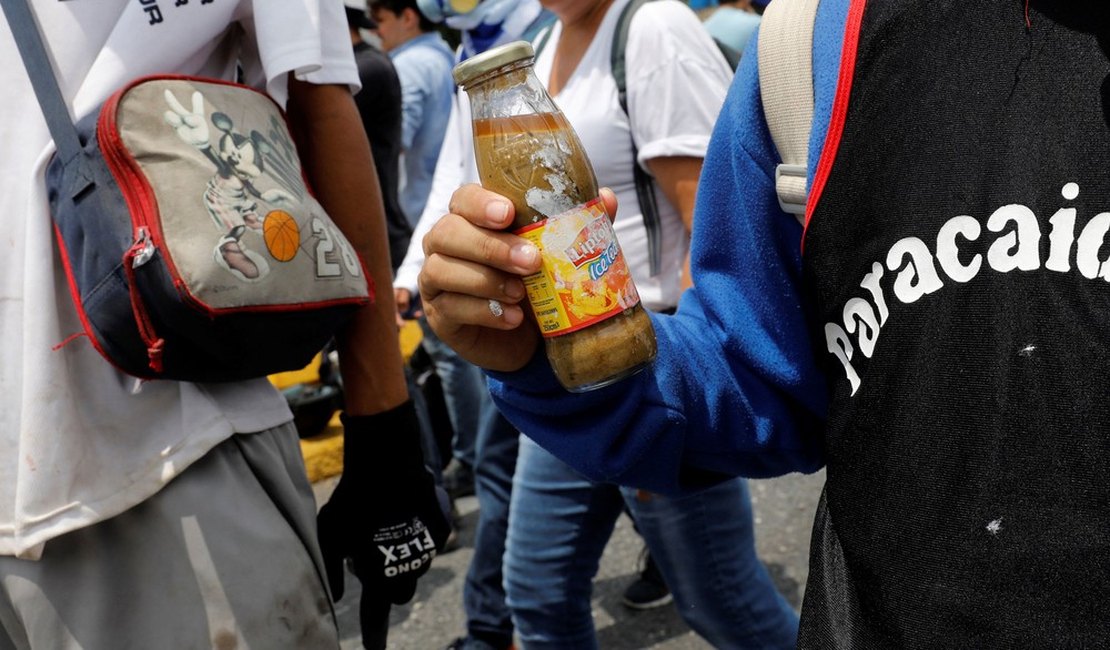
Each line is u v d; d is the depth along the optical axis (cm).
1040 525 75
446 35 820
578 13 218
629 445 113
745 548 224
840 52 97
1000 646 75
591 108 214
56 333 132
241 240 127
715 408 116
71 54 132
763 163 110
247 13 146
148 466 135
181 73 141
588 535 231
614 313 104
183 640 136
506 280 104
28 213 132
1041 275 77
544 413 116
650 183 216
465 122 275
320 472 448
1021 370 77
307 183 152
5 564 137
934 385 82
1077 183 76
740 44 402
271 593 138
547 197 102
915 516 82
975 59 84
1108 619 71
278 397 149
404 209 455
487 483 284
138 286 124
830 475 93
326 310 137
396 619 345
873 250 89
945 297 83
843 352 94
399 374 161
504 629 288
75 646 136
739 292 115
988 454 78
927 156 85
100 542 137
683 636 312
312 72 147
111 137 124
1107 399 73
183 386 137
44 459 131
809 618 93
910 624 81
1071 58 79
